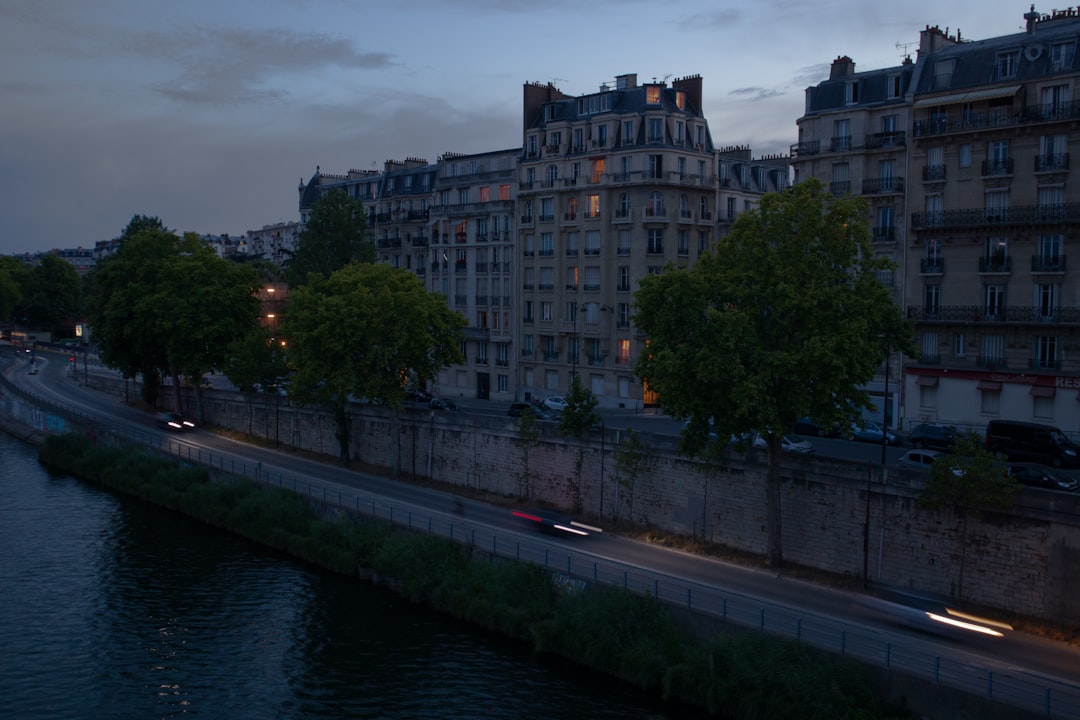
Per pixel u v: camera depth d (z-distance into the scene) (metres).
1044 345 61.34
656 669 35.78
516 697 36.75
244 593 48.56
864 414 70.25
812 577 42.34
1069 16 62.97
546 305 91.38
